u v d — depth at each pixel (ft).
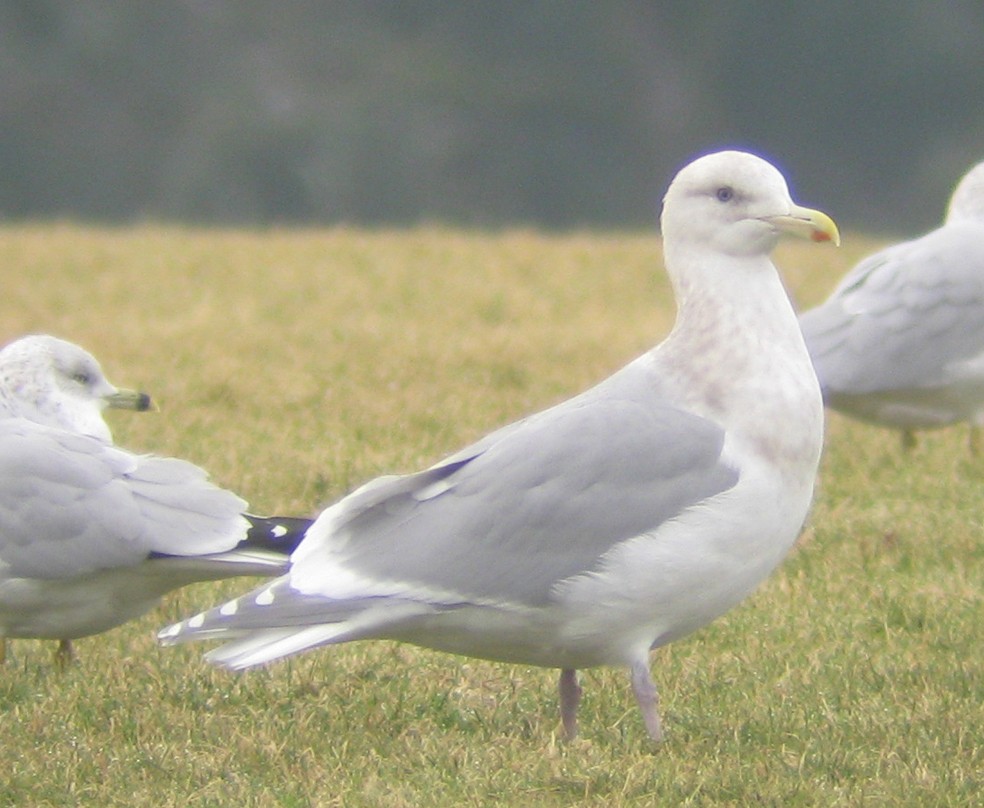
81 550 33.76
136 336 71.10
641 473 29.81
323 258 92.02
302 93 180.34
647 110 182.80
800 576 41.34
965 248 51.60
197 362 65.92
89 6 180.34
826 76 179.93
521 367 65.36
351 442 53.21
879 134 179.63
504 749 30.89
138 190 176.86
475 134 180.55
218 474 48.96
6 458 34.14
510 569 29.71
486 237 101.96
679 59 183.32
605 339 71.51
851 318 51.96
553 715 33.19
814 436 30.78
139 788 29.30
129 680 34.78
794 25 179.42
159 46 182.09
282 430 54.95
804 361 31.01
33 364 40.22
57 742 31.37
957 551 43.19
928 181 174.60
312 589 29.81
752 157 31.65
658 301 82.07
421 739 31.60
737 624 38.29
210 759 30.48
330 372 64.28
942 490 48.57
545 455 29.99
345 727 32.35
